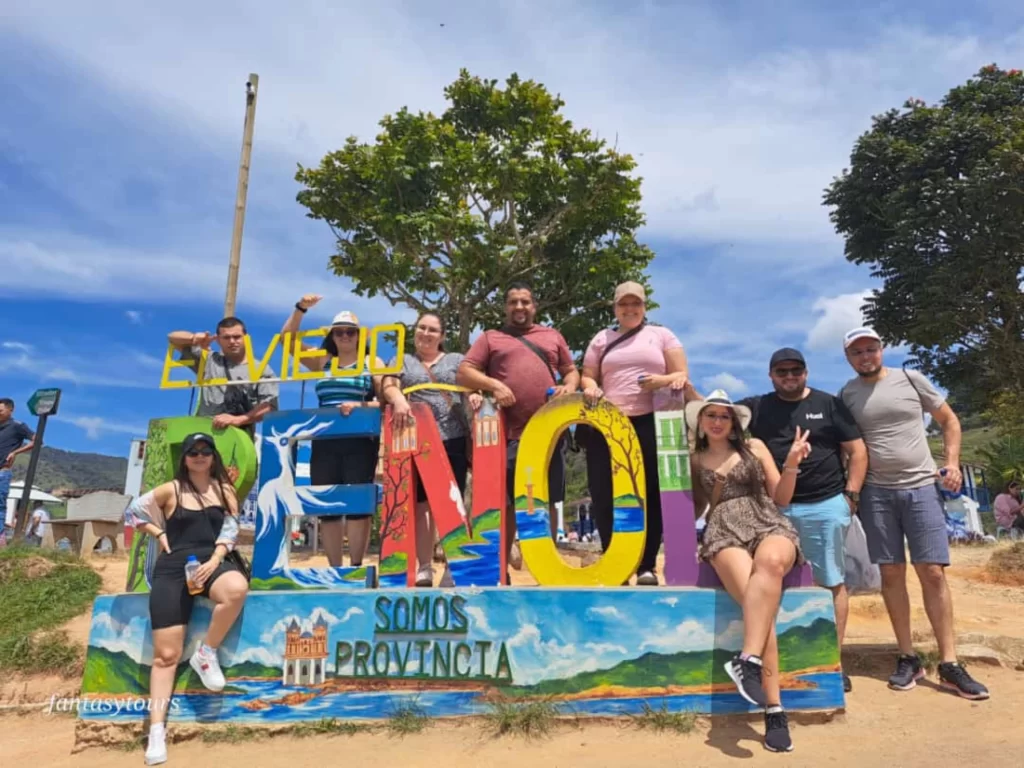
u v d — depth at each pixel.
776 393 4.86
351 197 14.57
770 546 3.93
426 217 13.61
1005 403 20.28
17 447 9.84
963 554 12.37
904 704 4.30
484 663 4.24
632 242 15.49
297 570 4.67
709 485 4.43
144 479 5.05
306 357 5.20
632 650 4.18
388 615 4.39
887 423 4.73
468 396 4.89
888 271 23.17
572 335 15.54
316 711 4.31
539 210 15.74
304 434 4.82
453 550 4.56
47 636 6.45
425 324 5.39
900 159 22.61
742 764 3.45
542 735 3.94
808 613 4.13
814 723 4.00
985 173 19.44
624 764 3.49
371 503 4.66
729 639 4.13
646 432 4.92
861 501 4.85
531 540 4.53
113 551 11.40
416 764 3.64
